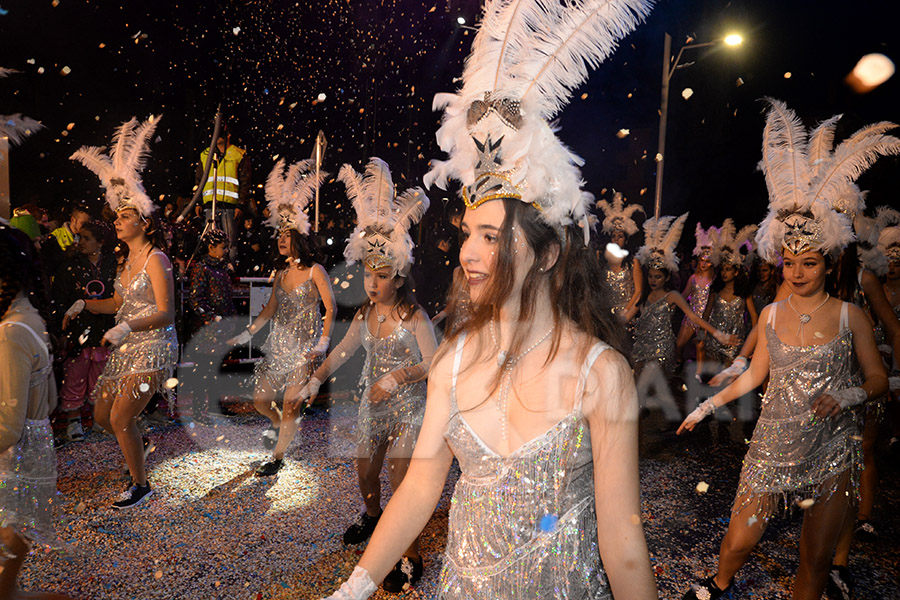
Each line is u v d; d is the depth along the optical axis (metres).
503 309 1.34
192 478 4.71
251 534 3.80
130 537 3.72
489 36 1.47
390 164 12.70
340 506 4.26
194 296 6.66
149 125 4.40
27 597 2.23
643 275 6.99
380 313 3.56
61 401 5.51
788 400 2.87
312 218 9.51
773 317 3.03
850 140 2.94
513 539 1.24
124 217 4.28
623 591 1.18
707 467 5.38
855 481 2.76
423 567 3.49
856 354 2.83
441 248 8.02
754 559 3.73
